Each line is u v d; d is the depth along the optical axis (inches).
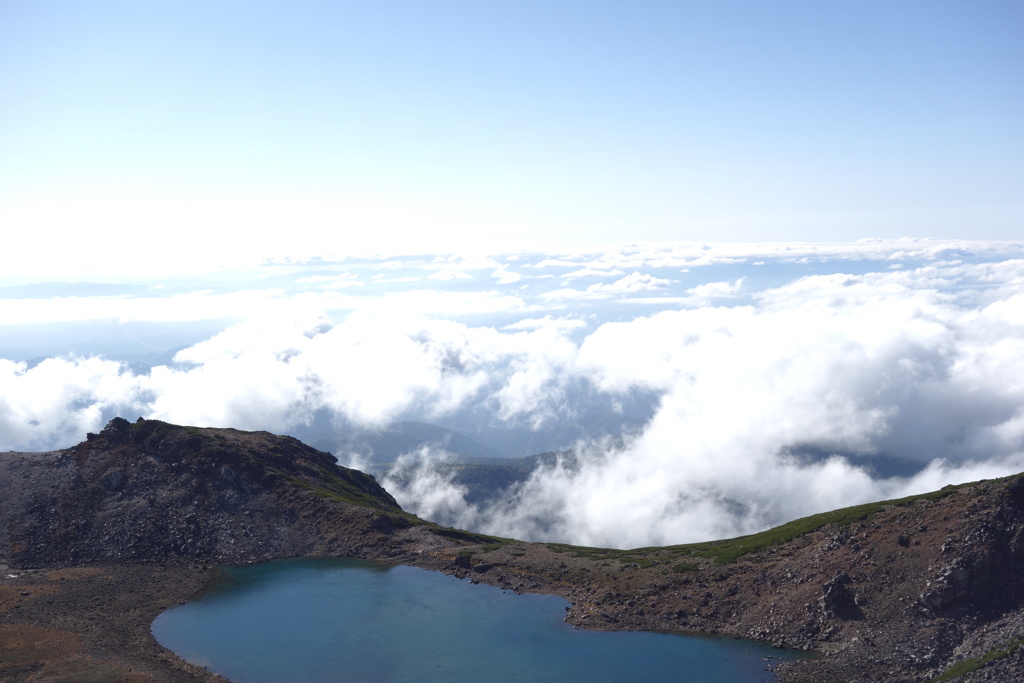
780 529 5585.6
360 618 4810.5
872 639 3949.3
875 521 4867.1
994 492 4522.6
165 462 7362.2
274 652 4239.7
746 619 4478.3
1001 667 3275.1
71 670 3902.6
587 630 4569.4
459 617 4817.9
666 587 5022.1
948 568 4106.8
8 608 4904.0
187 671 3951.8
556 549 6294.3
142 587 5433.1
